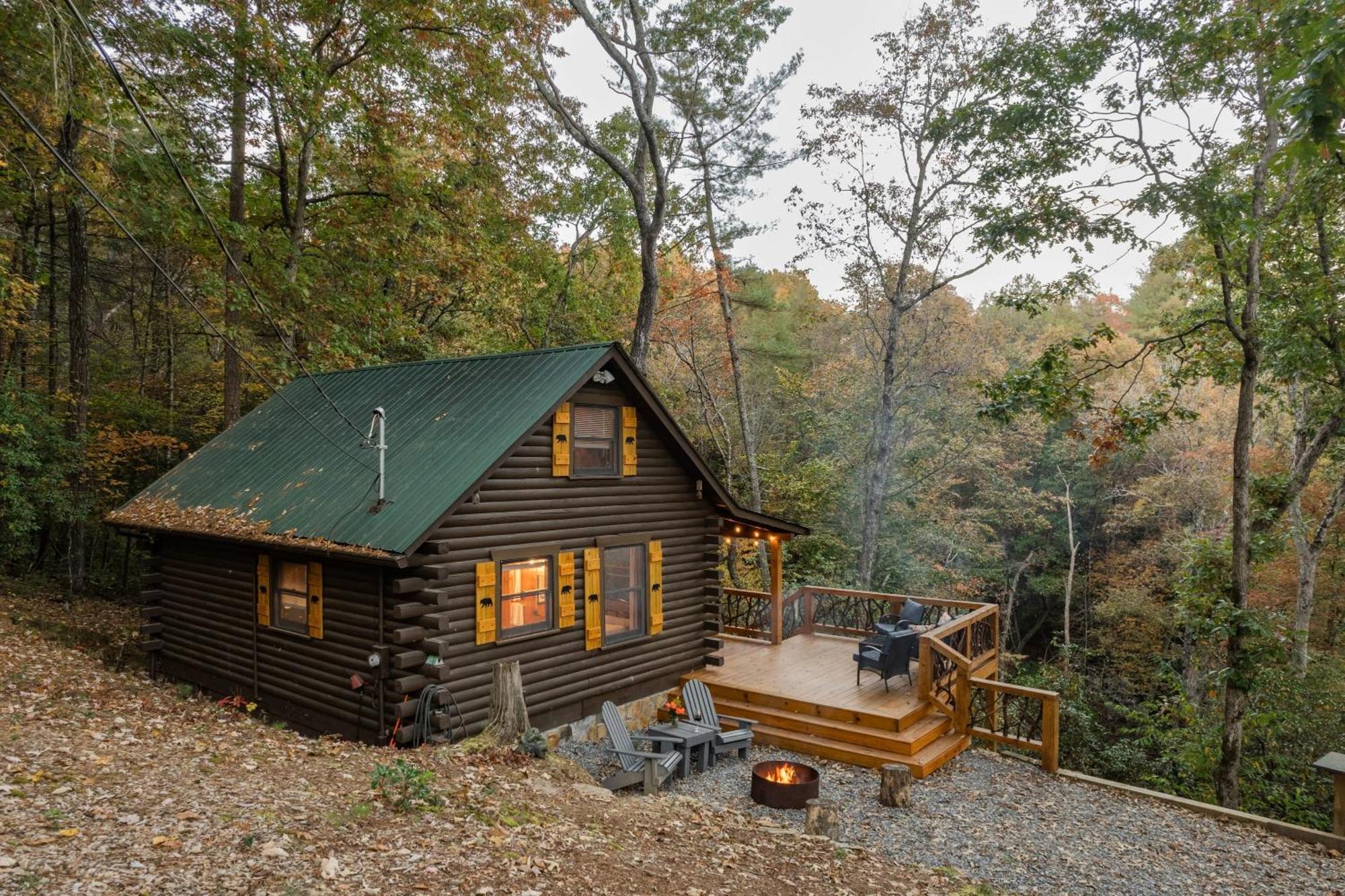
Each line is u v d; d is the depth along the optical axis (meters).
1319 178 11.48
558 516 10.60
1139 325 31.88
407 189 18.39
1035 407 14.24
